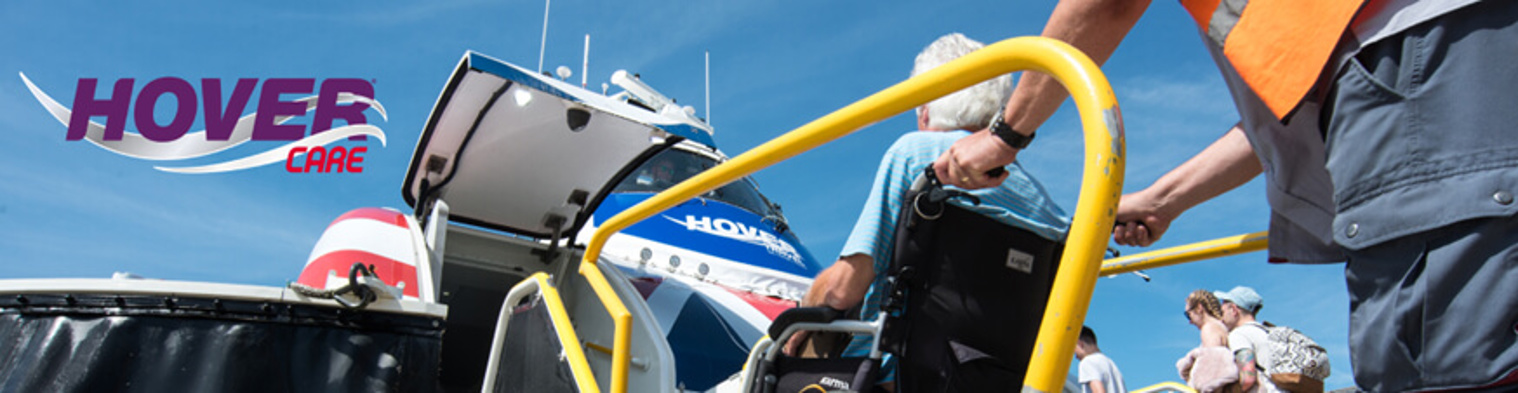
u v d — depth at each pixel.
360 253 3.07
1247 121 1.30
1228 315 4.40
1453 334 0.86
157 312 2.35
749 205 5.48
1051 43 1.15
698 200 5.16
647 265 4.48
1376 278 0.96
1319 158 1.20
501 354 3.00
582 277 3.92
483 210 4.21
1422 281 0.88
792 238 5.43
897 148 1.81
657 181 5.27
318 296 2.45
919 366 1.60
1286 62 1.04
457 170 3.92
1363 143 0.95
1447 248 0.86
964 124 1.84
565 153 3.91
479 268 4.14
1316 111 1.14
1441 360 0.88
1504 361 0.82
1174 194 1.79
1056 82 1.29
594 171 4.04
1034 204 1.79
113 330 2.32
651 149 3.93
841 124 1.48
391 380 2.44
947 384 1.59
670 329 3.66
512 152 3.86
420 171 3.90
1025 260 1.72
